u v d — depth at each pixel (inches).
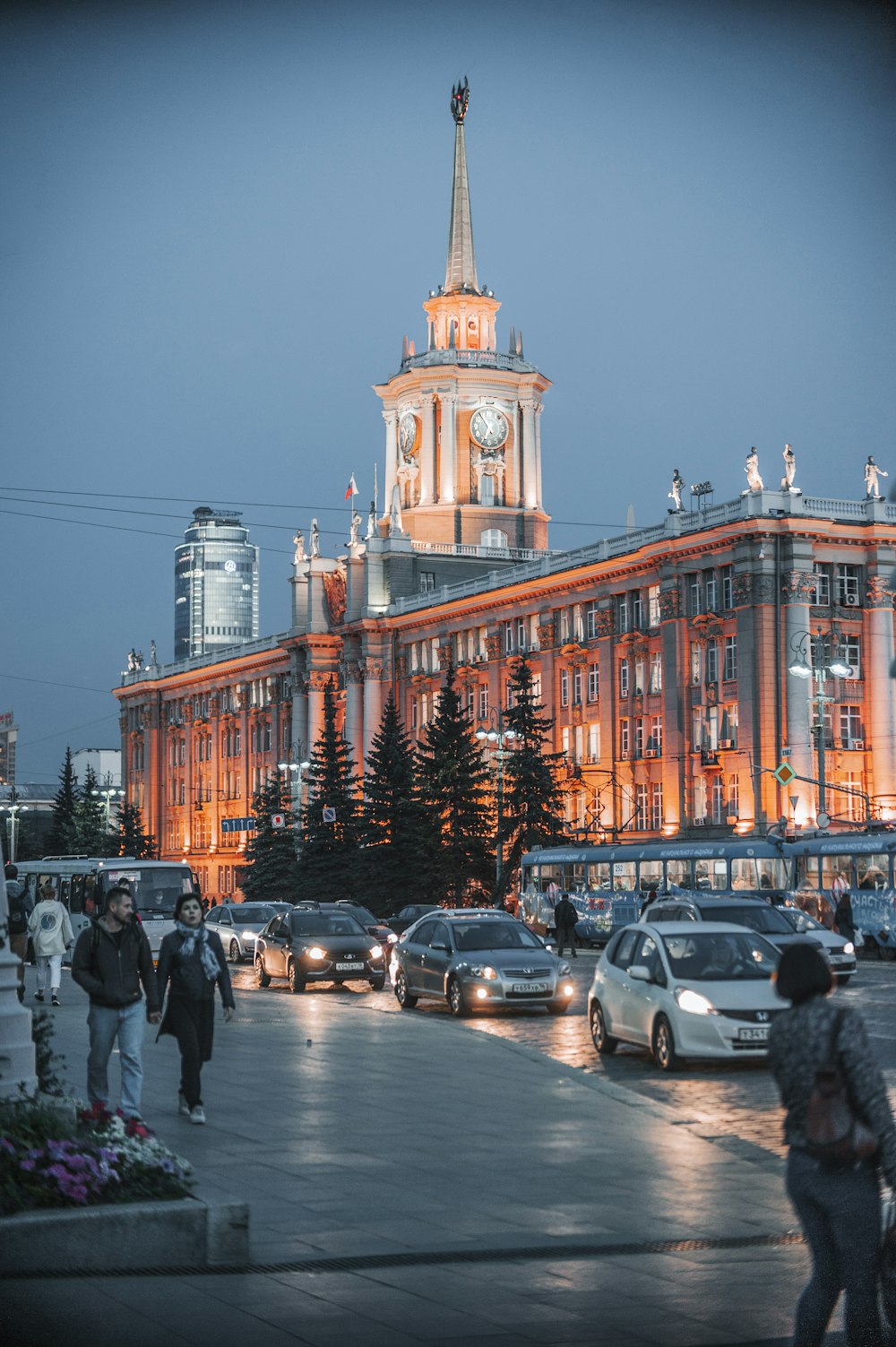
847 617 3558.1
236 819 5359.3
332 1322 420.5
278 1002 1486.2
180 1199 494.6
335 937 1798.7
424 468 5516.7
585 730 4111.7
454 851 3666.3
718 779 3619.6
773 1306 441.1
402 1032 1184.8
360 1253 504.1
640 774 3885.3
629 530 4165.8
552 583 4205.2
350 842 4136.3
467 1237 527.5
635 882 2866.6
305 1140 714.2
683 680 3708.2
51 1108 535.8
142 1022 714.8
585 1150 698.8
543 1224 548.4
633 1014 1065.5
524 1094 868.0
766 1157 685.3
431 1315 429.1
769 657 3476.9
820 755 2893.7
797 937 1338.6
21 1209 475.2
